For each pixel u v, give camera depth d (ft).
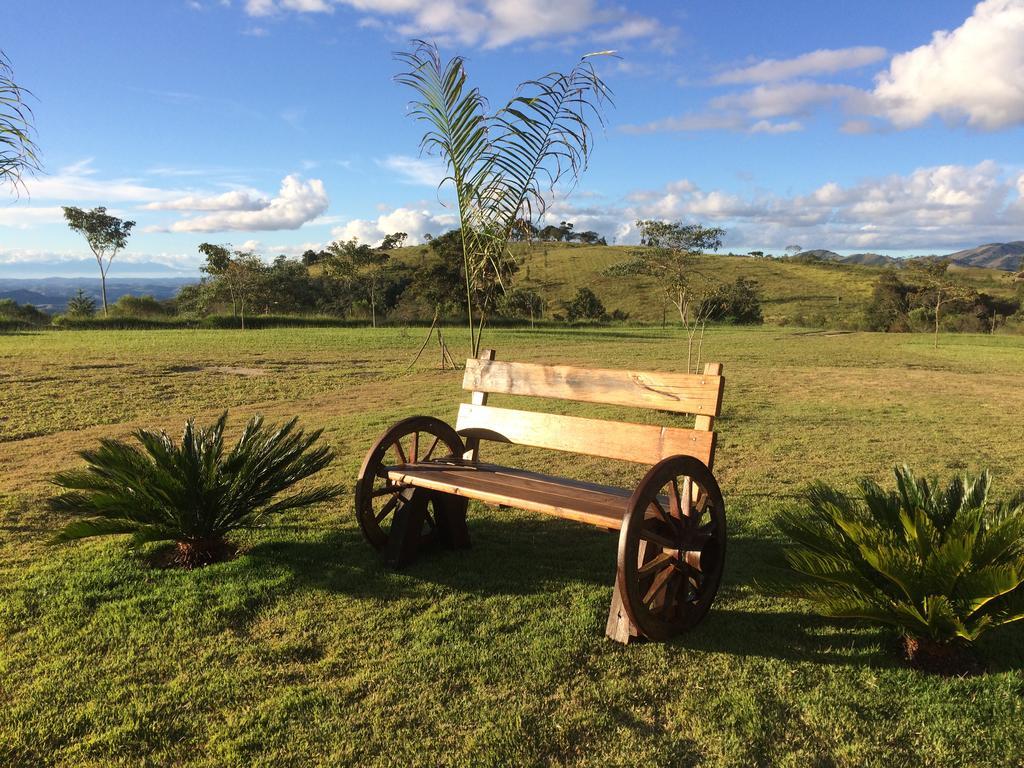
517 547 14.62
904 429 30.19
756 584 10.80
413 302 157.48
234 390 41.68
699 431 11.20
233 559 13.69
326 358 62.54
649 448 11.74
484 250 20.31
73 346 69.41
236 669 9.45
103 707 8.52
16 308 142.41
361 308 157.79
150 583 12.39
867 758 7.62
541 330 128.67
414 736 7.98
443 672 9.39
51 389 39.27
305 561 13.52
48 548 14.34
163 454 13.19
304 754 7.64
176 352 64.28
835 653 10.09
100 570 12.97
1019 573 8.89
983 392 45.47
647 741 7.91
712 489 11.09
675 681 9.26
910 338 127.24
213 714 8.40
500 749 7.73
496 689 9.00
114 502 12.52
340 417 32.22
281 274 196.24
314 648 10.10
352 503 17.90
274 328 115.96
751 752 7.72
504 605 11.62
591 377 13.01
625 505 11.00
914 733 8.11
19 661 9.63
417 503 13.41
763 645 10.34
